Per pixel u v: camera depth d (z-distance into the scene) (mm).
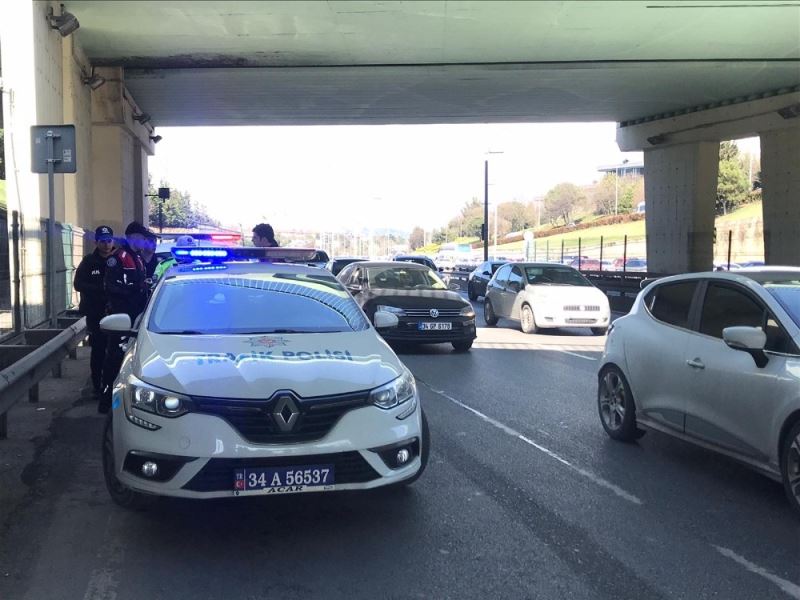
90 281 7676
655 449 6125
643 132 30172
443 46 18312
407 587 3600
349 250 114188
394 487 4859
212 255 7449
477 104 25609
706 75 21516
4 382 5238
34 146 9031
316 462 3924
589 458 5840
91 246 17469
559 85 22641
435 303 11953
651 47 18531
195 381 4000
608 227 92312
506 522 4457
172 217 73562
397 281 12875
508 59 19609
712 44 18281
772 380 4551
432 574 3744
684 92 24188
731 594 3527
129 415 4023
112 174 20703
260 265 6168
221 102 24672
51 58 13172
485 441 6371
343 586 3605
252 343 4582
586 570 3793
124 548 4051
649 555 3979
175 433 3857
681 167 29109
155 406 3941
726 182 80625
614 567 3828
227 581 3654
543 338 14477
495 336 14844
